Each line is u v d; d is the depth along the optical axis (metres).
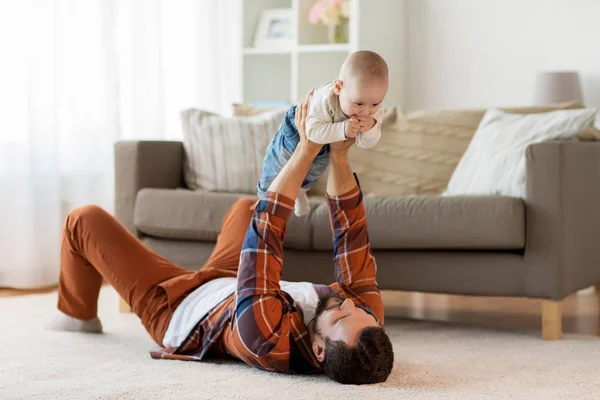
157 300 2.57
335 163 2.19
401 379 2.26
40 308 3.53
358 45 4.91
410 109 5.33
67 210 4.38
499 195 3.15
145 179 3.61
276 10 5.46
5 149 4.04
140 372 2.32
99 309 3.53
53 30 4.18
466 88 5.14
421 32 5.27
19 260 4.07
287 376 2.26
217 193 3.47
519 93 5.00
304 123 2.04
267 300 2.17
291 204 2.18
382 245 3.14
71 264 2.85
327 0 5.14
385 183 3.87
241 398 2.02
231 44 5.31
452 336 3.03
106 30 4.45
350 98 1.86
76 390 2.12
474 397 2.08
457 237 3.04
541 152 3.00
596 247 3.31
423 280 3.14
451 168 3.79
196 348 2.48
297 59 5.24
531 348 2.80
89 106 4.41
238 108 4.16
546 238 2.99
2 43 4.01
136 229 3.56
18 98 4.05
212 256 2.72
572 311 3.63
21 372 2.33
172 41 4.94
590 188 3.24
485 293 3.07
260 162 3.82
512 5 4.99
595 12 4.79
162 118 4.78
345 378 2.14
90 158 4.43
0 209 4.06
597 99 4.80
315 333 2.17
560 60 4.88
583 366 2.50
